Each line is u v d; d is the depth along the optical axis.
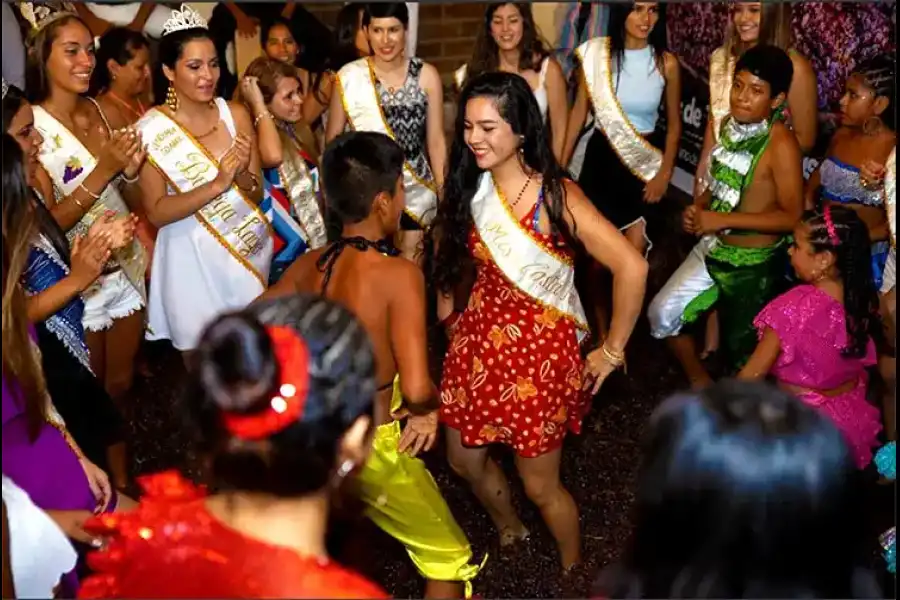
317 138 5.18
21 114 2.92
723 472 1.40
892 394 3.68
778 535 1.39
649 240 4.80
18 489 2.04
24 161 2.07
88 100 3.72
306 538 1.56
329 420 1.53
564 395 2.95
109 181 3.36
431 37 6.83
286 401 1.51
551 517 3.19
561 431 2.99
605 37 4.60
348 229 2.66
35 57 3.47
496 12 4.37
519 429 2.95
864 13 4.37
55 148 3.49
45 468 2.23
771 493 1.38
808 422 1.45
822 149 4.66
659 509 1.45
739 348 4.04
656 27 4.50
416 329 2.60
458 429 3.06
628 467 3.90
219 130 3.69
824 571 1.41
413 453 2.74
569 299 2.94
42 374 2.18
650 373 4.54
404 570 3.36
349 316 1.63
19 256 2.07
